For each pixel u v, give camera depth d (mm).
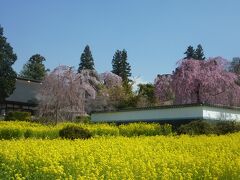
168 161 9984
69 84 34312
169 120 24281
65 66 35406
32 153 10734
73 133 17375
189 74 31016
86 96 37938
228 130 19953
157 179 8766
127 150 11719
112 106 39719
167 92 34531
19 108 47719
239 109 24516
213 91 30828
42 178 8984
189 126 20109
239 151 12086
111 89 42000
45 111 33188
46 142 13250
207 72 30969
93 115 29625
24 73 77750
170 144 13797
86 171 9008
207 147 12742
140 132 20719
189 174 8758
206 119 22922
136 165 9391
